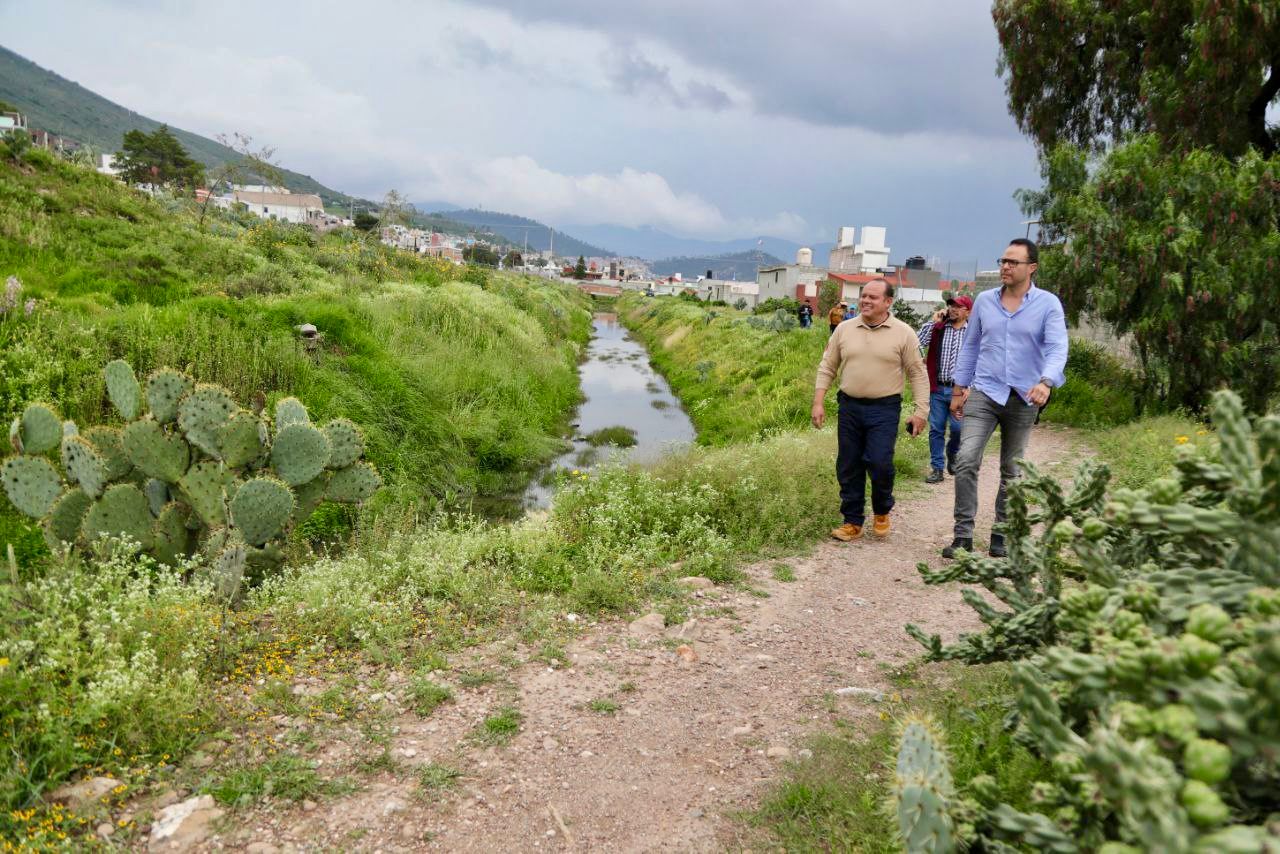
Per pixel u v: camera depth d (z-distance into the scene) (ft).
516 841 8.59
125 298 46.88
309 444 18.49
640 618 15.07
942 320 27.09
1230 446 4.98
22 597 11.86
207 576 14.94
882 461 19.53
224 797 8.97
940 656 8.49
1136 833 3.78
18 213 55.01
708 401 62.34
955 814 5.89
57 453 25.43
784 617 15.28
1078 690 5.53
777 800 9.05
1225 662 4.16
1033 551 8.46
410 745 10.43
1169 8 47.19
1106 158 40.83
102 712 9.72
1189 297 35.68
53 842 8.06
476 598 15.56
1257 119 48.67
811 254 247.91
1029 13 53.57
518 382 55.42
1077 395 45.37
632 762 10.20
